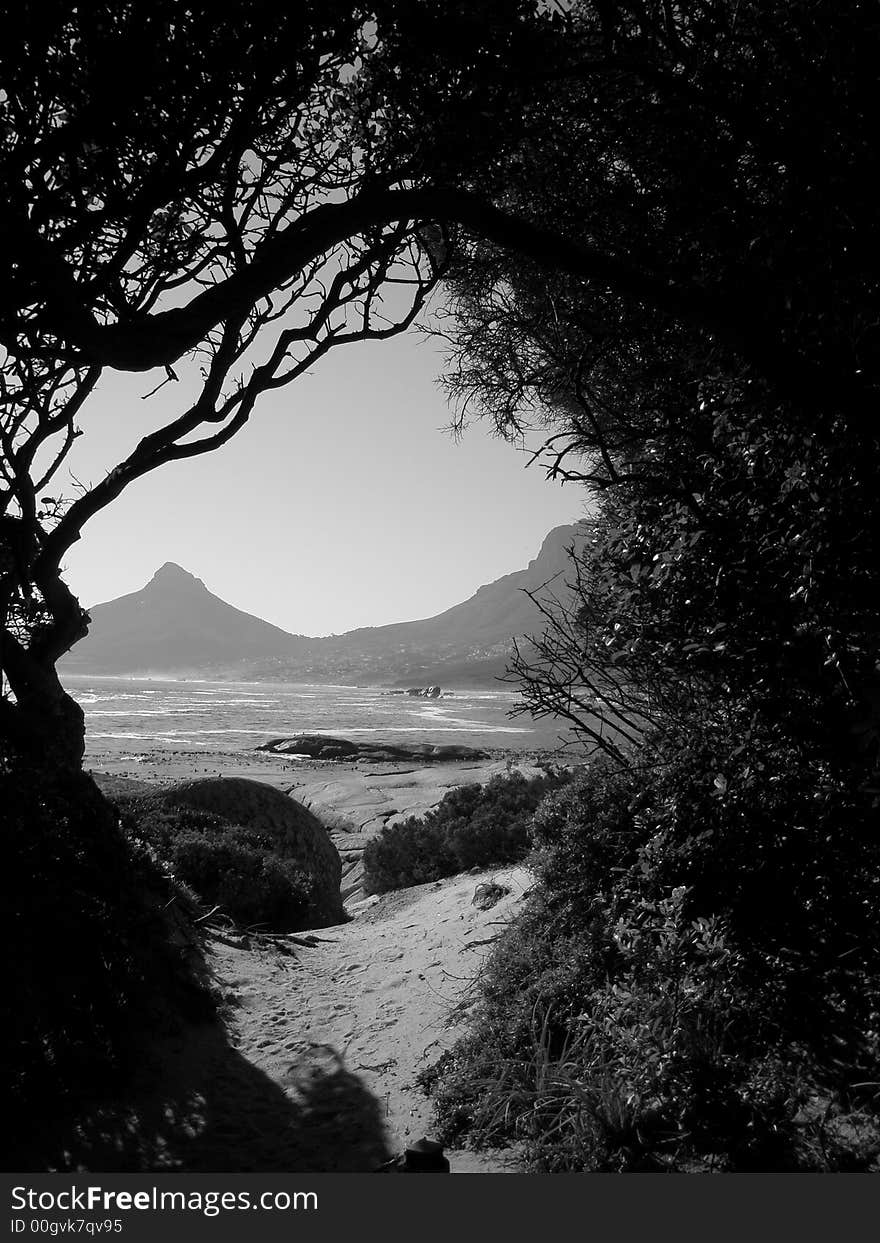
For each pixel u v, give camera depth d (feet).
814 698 11.34
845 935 14.21
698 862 15.76
